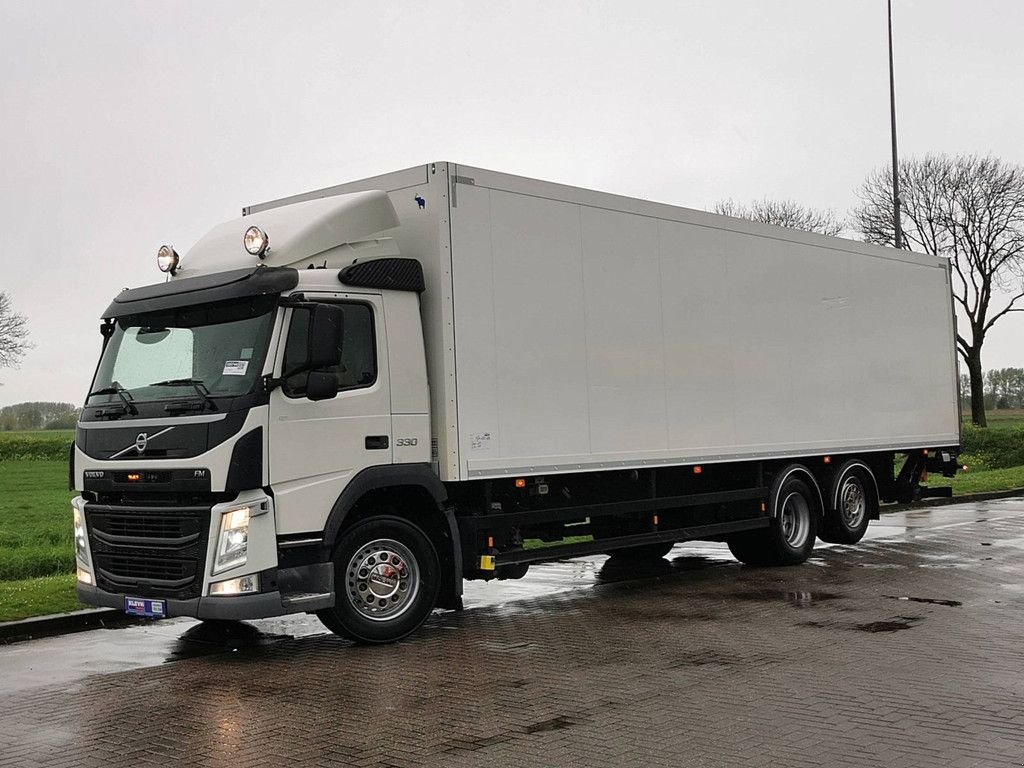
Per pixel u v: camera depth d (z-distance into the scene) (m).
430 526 9.59
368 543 9.02
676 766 5.47
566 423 10.36
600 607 10.87
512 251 9.92
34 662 8.82
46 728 6.65
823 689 7.03
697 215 12.17
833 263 14.37
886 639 8.66
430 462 9.32
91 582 8.92
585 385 10.59
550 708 6.73
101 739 6.36
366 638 8.92
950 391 16.84
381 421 8.96
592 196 10.82
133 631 10.32
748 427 12.76
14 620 10.16
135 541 8.53
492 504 9.90
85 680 8.06
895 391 15.52
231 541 8.09
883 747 5.71
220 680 7.92
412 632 9.24
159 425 8.43
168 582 8.30
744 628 9.36
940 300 16.75
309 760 5.78
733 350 12.59
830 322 14.25
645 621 9.91
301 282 8.62
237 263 9.05
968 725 6.11
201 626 10.52
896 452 16.00
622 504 11.23
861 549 15.47
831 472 14.55
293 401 8.41
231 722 6.65
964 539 16.59
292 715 6.76
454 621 10.26
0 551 15.00
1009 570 12.91
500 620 10.25
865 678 7.32
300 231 8.95
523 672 7.82
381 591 9.06
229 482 8.08
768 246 13.23
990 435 37.06
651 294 11.46
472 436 9.43
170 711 6.99
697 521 12.55
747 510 13.15
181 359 8.68
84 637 10.02
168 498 8.46
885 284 15.44
